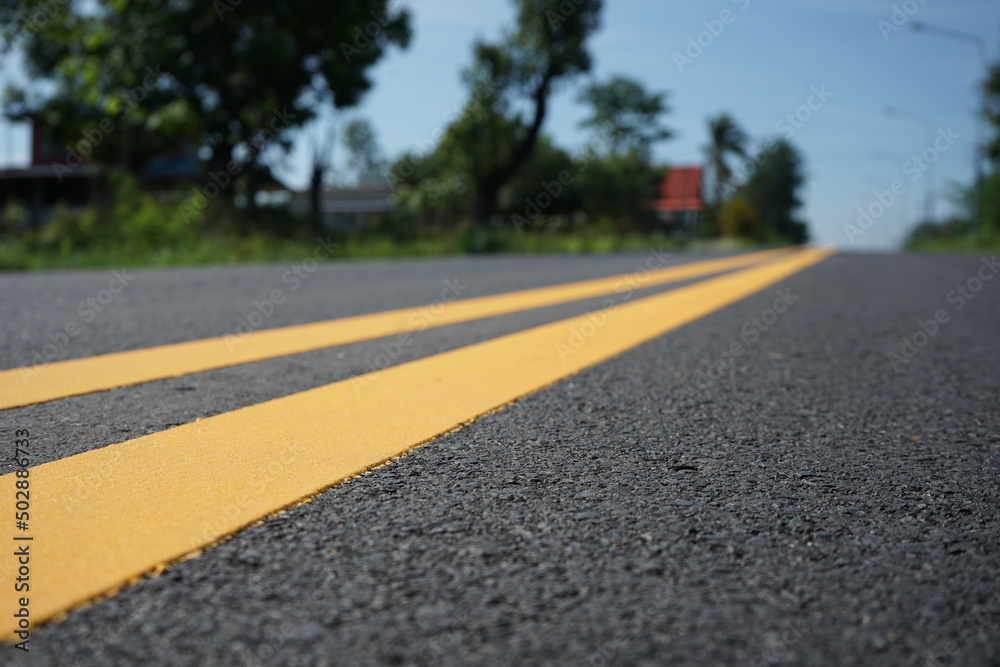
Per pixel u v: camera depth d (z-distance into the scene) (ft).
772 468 6.30
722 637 3.55
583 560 4.37
